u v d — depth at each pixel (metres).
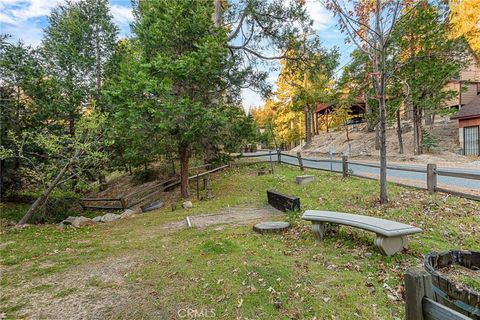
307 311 2.86
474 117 15.44
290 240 4.93
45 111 12.06
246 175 12.58
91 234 6.82
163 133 8.76
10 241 6.40
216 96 10.19
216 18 12.31
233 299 3.16
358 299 2.99
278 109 26.16
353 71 14.41
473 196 6.12
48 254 5.27
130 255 4.89
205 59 8.69
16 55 11.62
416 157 15.06
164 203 10.19
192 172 13.85
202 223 6.71
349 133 25.92
